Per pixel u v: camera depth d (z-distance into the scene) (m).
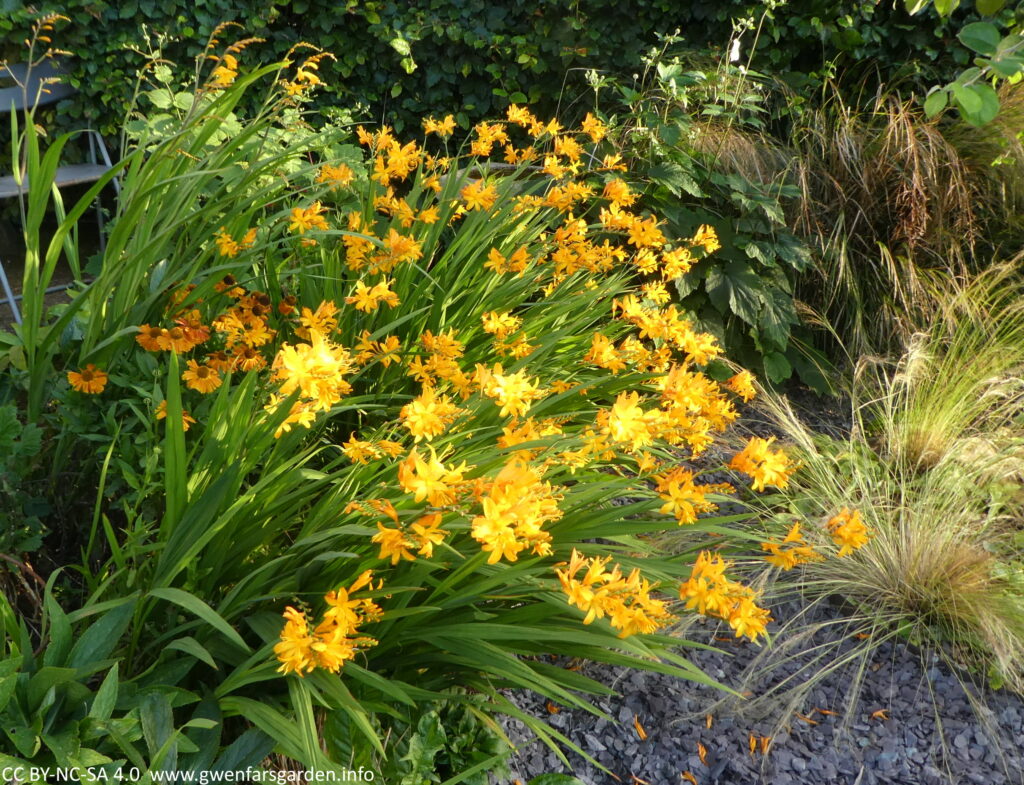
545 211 3.25
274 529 1.85
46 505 2.10
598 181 3.75
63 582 2.17
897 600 2.65
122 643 1.82
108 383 2.19
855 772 2.17
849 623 2.62
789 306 3.83
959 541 2.78
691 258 3.11
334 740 1.83
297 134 3.28
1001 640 2.37
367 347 2.18
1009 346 3.69
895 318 3.90
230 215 2.40
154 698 1.59
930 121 4.12
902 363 3.63
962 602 2.56
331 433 2.55
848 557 2.74
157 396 2.04
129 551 1.75
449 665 2.06
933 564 2.65
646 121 3.75
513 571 1.75
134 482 1.90
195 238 2.43
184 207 2.44
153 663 1.73
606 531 2.00
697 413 2.16
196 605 1.53
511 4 4.41
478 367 1.80
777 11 4.38
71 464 2.30
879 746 2.24
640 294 3.57
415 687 1.85
